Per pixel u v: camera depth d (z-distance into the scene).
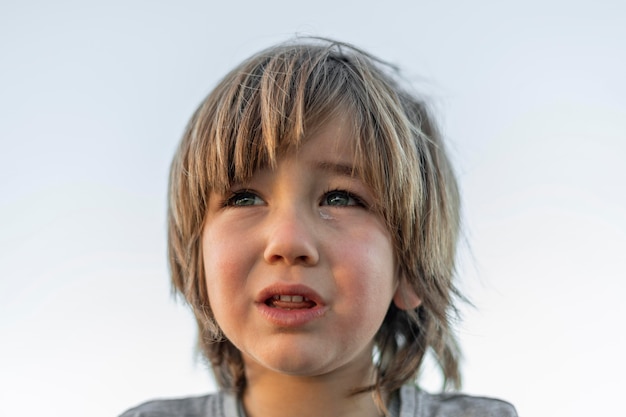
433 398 1.36
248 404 1.28
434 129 1.46
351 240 1.12
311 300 1.10
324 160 1.13
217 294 1.14
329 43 1.36
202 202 1.21
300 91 1.17
